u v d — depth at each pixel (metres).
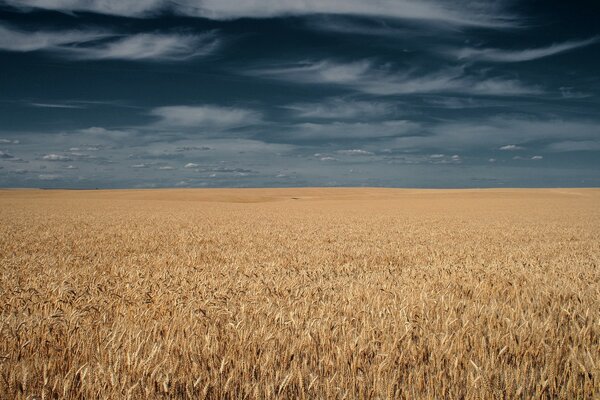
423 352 5.31
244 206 66.56
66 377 4.43
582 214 46.97
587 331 5.95
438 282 9.98
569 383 4.50
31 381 4.50
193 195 104.56
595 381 4.49
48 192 120.88
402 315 6.48
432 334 5.76
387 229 28.95
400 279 10.29
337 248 18.62
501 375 4.73
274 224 33.12
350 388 4.48
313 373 4.81
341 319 6.30
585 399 4.39
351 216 44.03
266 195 112.69
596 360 4.99
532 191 112.62
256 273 10.87
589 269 12.25
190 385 4.39
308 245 19.78
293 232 26.48
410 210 56.34
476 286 9.12
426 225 32.66
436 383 4.57
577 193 105.38
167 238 22.41
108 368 4.56
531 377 4.58
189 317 6.52
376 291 8.66
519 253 16.95
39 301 7.48
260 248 18.67
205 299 7.48
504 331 6.05
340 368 4.90
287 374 4.55
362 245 19.86
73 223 32.03
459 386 4.59
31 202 74.31
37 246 18.64
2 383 4.39
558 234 25.84
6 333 5.66
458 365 5.01
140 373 4.57
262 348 5.34
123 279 10.12
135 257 14.99
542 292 8.56
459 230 28.27
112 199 88.81
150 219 37.44
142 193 112.44
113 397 4.12
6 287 8.77
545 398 4.33
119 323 6.18
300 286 9.06
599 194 101.88
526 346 5.49
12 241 20.33
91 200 83.44
